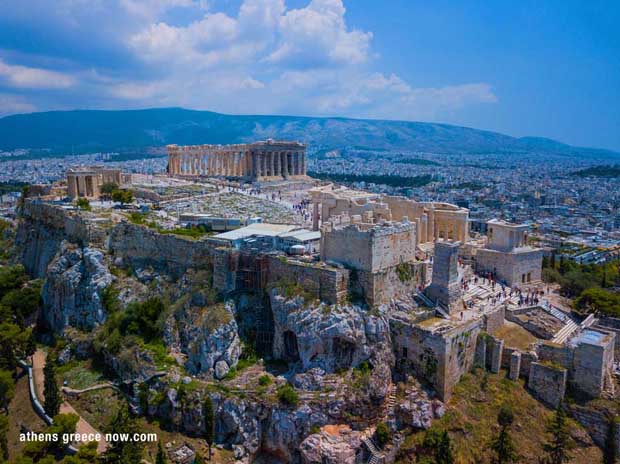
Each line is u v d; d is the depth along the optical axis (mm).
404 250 100125
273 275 99375
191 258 110438
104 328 110062
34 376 107750
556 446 76312
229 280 101938
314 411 81312
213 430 83125
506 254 113312
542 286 119188
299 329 88938
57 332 124625
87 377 104125
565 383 83562
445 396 82875
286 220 145875
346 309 88562
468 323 88500
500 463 75375
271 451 83875
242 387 87125
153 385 92812
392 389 86938
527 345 91812
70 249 130500
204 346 93188
